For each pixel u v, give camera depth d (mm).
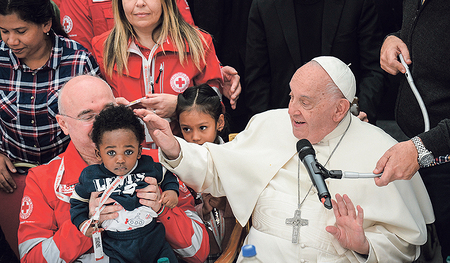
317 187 1947
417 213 2480
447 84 2688
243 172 2619
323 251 2365
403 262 2420
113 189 2201
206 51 3258
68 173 2523
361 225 2213
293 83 2383
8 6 2537
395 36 2998
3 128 2975
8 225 2855
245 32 4352
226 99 4523
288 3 3707
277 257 2424
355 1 3682
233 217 2906
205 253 2631
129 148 2156
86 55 3010
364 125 2637
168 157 2498
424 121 2660
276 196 2531
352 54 3764
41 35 2758
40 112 2920
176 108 2930
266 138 2725
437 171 2738
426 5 2672
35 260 2332
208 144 2650
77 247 2301
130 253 2225
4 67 2910
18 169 2971
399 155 2191
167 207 2391
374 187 2443
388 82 3844
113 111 2176
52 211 2498
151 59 3094
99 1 3535
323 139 2570
